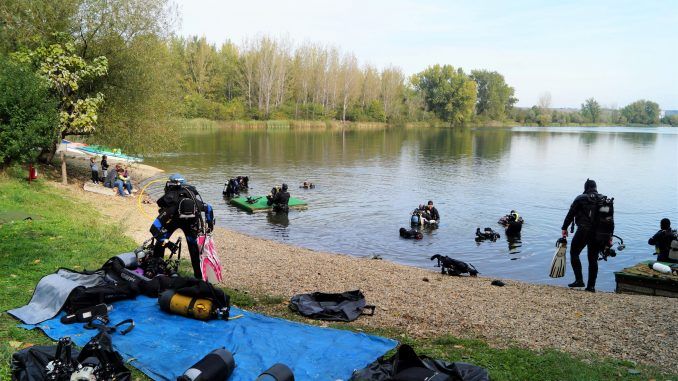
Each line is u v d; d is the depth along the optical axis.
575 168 41.94
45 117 16.36
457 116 127.06
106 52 21.22
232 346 5.46
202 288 6.23
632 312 7.84
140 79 21.62
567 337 6.57
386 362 5.02
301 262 11.73
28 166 19.86
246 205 21.55
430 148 58.78
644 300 8.77
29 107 16.25
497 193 27.19
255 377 4.77
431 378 4.33
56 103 17.36
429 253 15.16
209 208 7.87
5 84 15.62
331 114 104.19
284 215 20.47
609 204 9.68
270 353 5.32
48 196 15.64
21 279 7.54
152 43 22.08
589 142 82.12
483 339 6.44
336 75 104.75
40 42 19.33
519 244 16.33
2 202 13.33
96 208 16.58
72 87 18.94
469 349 5.95
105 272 7.14
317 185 28.80
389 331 6.61
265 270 10.54
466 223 19.53
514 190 28.38
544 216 21.11
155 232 7.43
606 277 12.84
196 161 39.03
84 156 30.44
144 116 22.27
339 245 15.94
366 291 8.96
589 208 9.80
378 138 75.06
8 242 9.69
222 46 110.75
